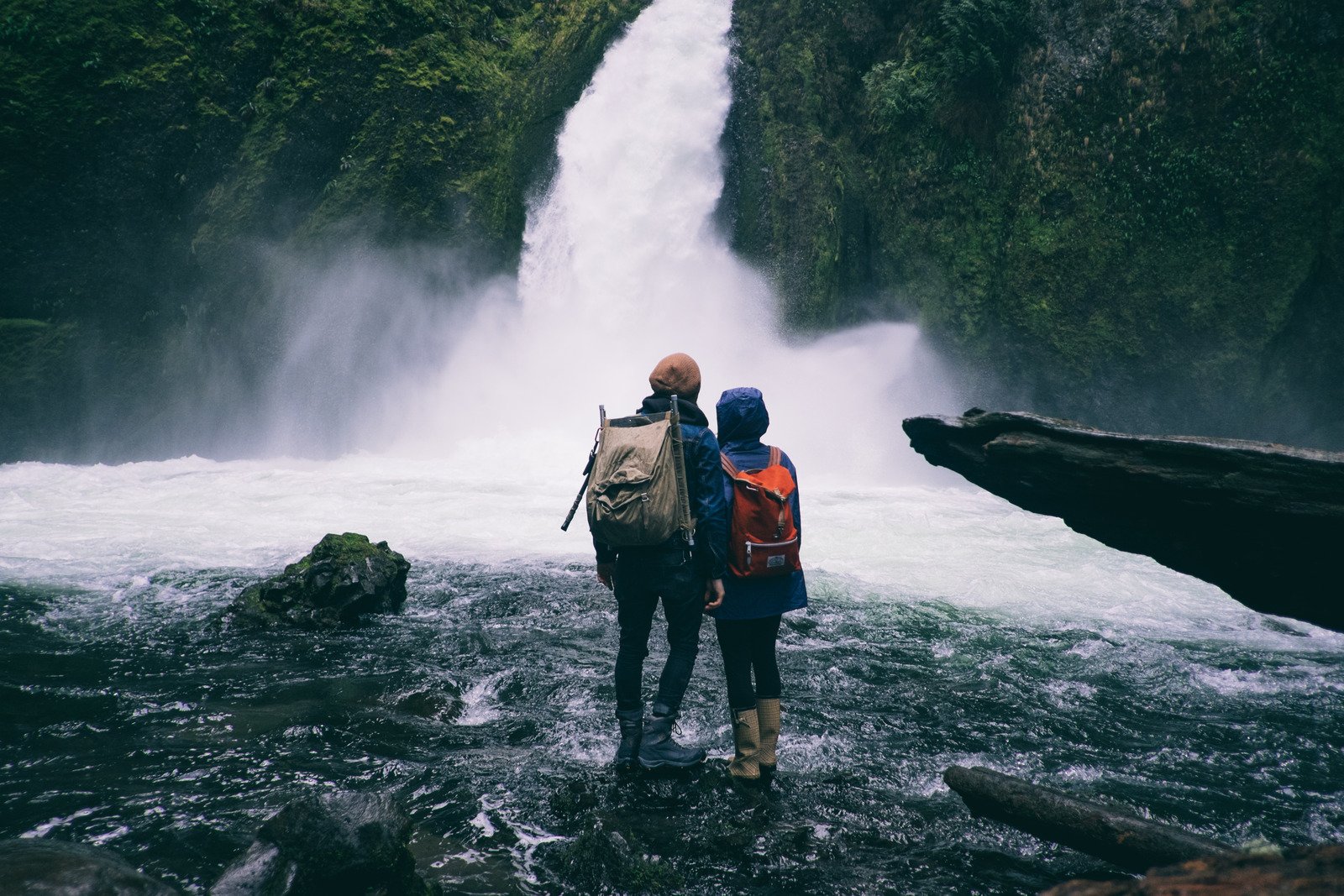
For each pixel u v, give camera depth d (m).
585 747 3.66
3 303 14.09
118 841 2.72
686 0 16.11
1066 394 13.97
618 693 3.48
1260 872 1.14
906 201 15.56
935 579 6.86
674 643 3.43
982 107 14.80
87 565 6.71
